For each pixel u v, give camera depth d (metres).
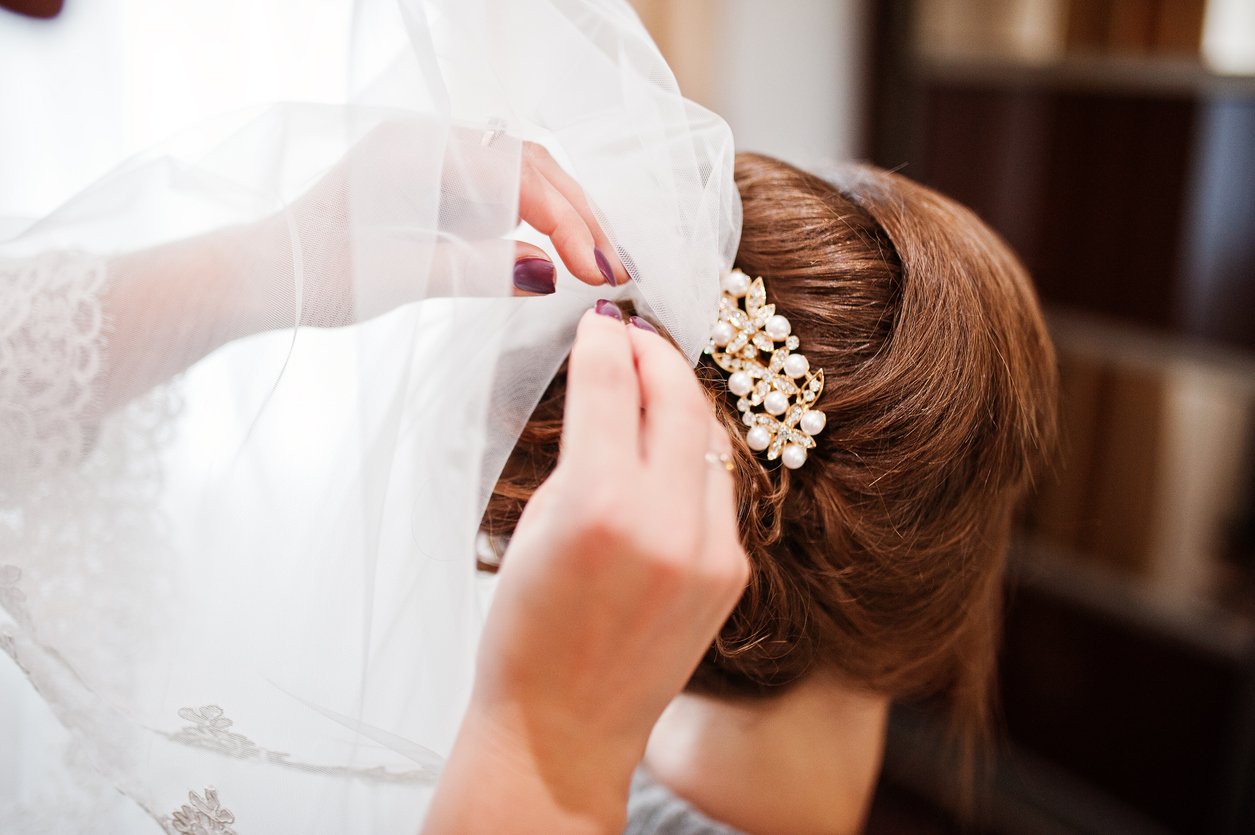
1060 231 1.73
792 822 0.80
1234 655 1.57
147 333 0.57
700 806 0.80
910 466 0.64
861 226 0.68
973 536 0.72
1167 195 1.55
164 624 0.57
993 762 1.96
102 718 0.58
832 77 1.98
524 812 0.51
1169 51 1.50
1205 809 1.66
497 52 0.60
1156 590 1.69
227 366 0.57
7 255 0.57
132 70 1.34
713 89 1.94
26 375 0.55
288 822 0.59
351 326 0.58
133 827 0.67
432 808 0.52
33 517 0.56
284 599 0.56
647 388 0.52
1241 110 1.42
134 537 0.57
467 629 0.58
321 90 1.30
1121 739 1.79
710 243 0.61
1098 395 1.73
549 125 0.61
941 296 0.65
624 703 0.51
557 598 0.48
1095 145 1.64
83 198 0.60
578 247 0.60
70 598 0.56
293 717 0.58
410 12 0.56
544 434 0.64
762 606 0.64
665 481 0.49
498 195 0.57
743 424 0.64
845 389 0.63
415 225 0.56
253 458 0.56
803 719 0.76
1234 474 1.54
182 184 0.60
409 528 0.57
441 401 0.57
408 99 0.57
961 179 1.86
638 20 0.64
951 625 0.74
